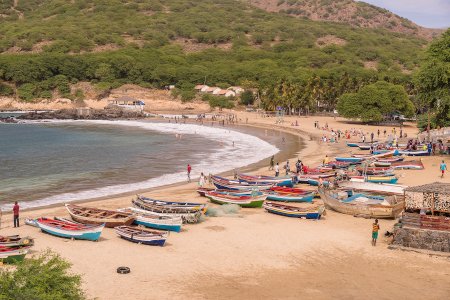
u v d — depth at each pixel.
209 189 54.75
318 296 27.98
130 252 35.09
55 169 74.69
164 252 35.16
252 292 28.47
